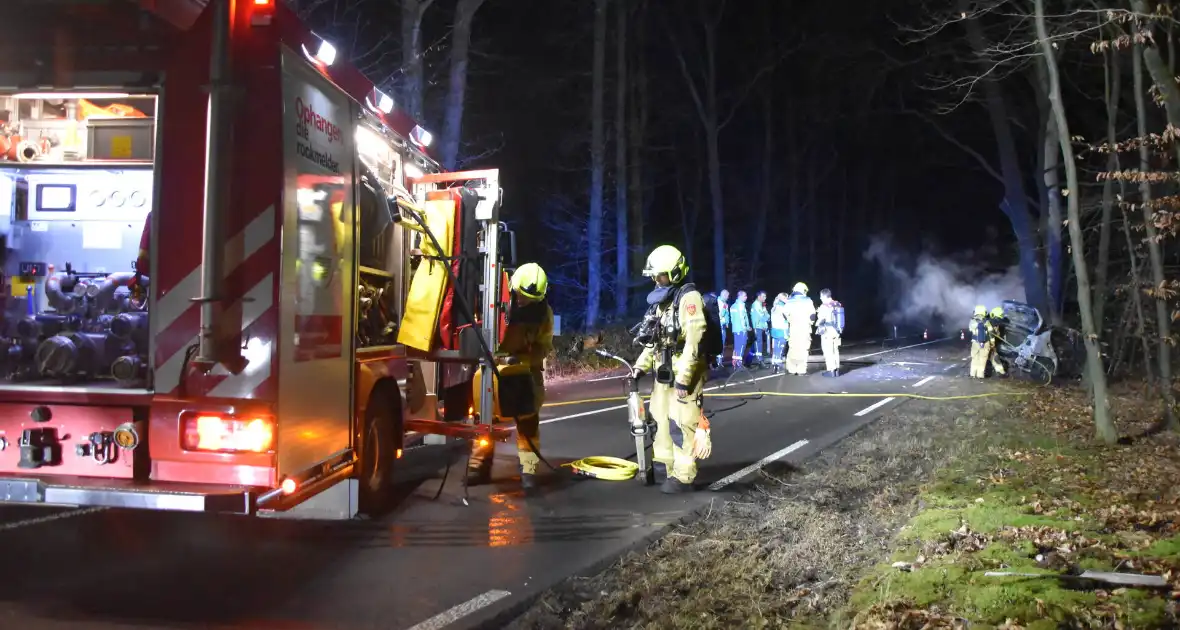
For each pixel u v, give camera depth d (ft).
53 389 16.21
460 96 61.62
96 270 19.92
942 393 50.42
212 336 15.71
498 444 33.24
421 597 16.40
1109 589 15.46
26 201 19.66
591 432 36.70
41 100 18.24
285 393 16.47
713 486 25.81
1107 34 39.99
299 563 18.44
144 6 14.98
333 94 19.01
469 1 61.52
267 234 16.20
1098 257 47.37
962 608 14.51
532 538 20.47
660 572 17.71
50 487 15.78
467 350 24.71
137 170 18.86
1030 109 78.23
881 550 18.81
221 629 14.70
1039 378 57.47
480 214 25.43
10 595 16.17
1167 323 34.91
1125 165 46.01
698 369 24.13
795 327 62.28
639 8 91.91
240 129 16.22
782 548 19.33
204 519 21.74
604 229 103.24
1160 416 37.96
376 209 21.89
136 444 16.17
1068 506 21.74
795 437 34.88
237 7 16.05
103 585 16.83
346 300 19.61
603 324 79.66
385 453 23.17
